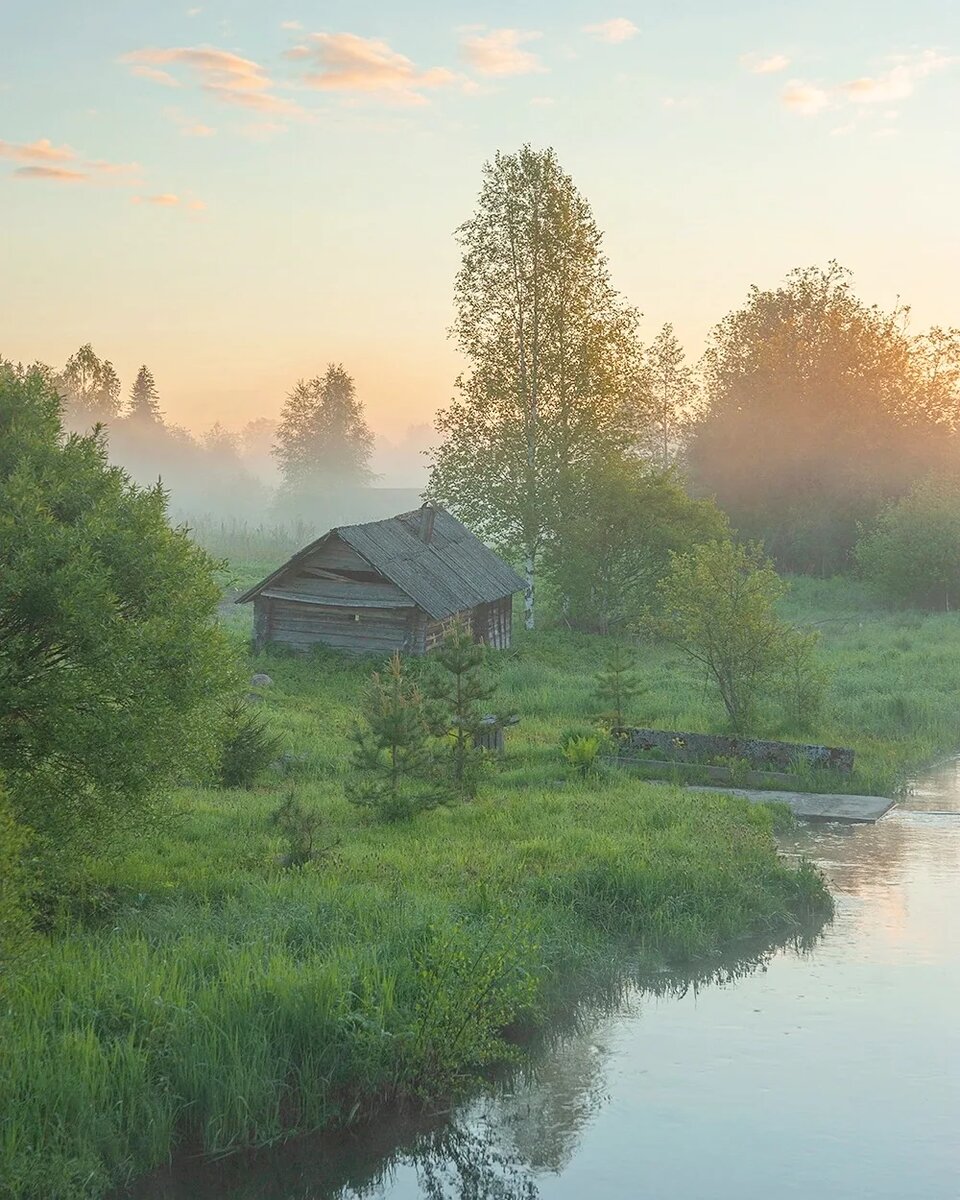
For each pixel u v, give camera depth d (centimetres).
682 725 2631
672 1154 941
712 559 2608
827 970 1316
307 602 3575
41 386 1457
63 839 1282
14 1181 809
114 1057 939
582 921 1406
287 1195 898
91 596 1264
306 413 17100
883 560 5356
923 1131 966
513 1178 912
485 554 4209
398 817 1797
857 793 2183
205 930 1227
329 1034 1032
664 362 9006
